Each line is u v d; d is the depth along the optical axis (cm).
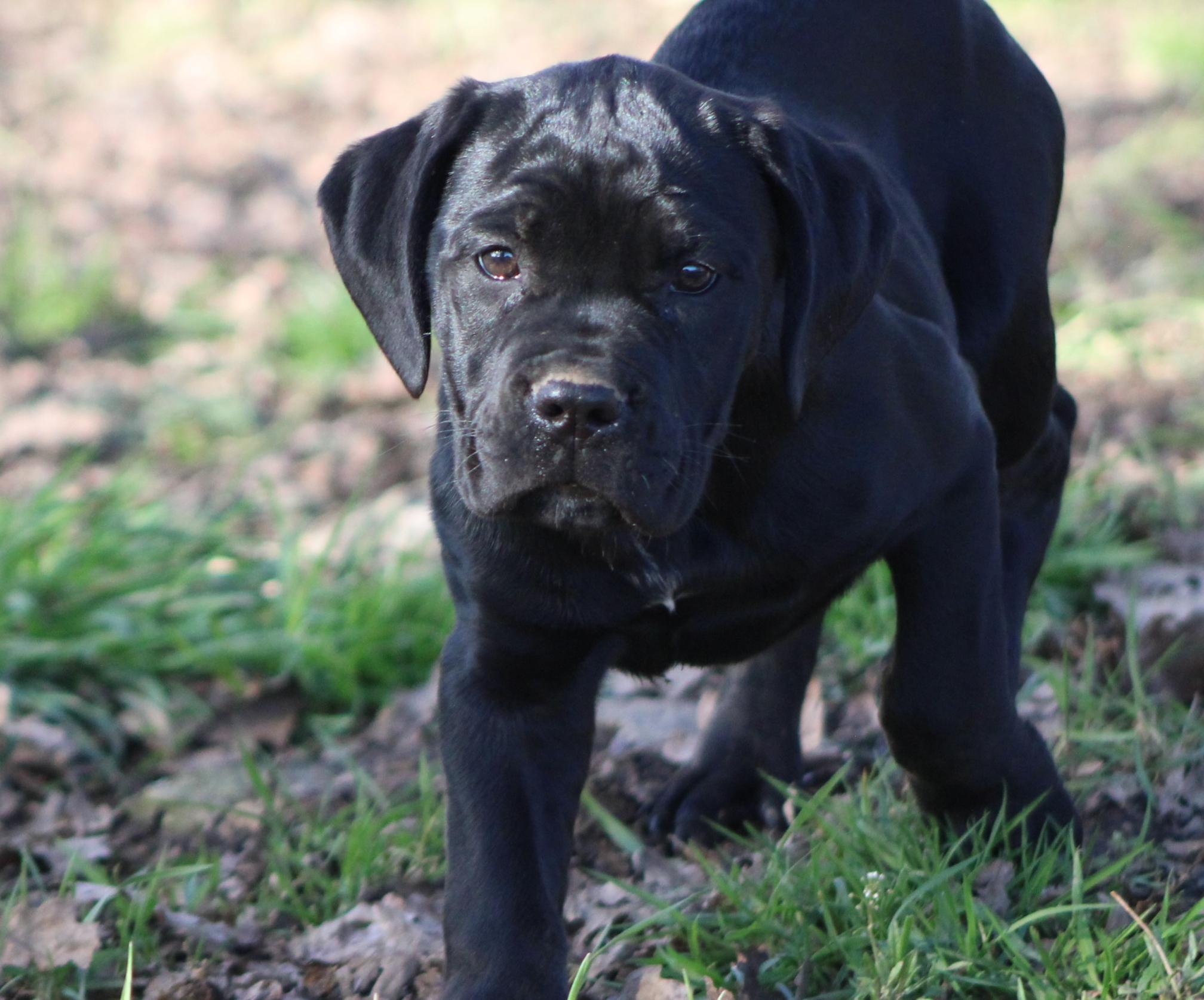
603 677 528
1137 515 845
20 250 1499
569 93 488
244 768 739
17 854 660
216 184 1794
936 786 543
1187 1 2331
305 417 1226
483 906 479
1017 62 659
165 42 2395
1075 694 675
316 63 2280
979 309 626
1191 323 1145
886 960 478
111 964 560
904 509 515
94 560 882
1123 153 1569
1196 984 463
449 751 505
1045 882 521
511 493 461
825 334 485
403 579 866
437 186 502
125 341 1405
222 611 873
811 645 629
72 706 799
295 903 592
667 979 500
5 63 2344
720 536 500
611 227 463
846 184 493
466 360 482
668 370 462
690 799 632
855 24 621
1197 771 612
